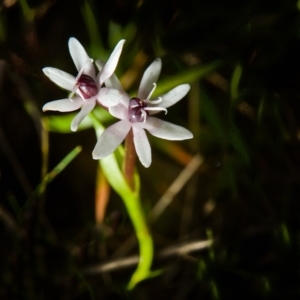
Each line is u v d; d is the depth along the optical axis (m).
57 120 0.18
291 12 0.17
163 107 0.15
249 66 0.18
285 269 0.18
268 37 0.18
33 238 0.18
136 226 0.17
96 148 0.14
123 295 0.18
